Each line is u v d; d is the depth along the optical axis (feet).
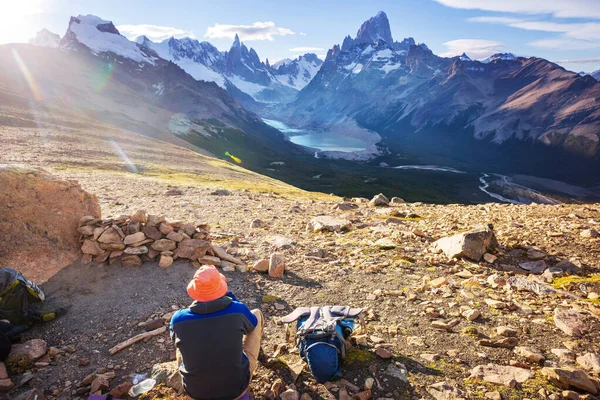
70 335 20.79
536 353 17.15
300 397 15.28
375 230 41.91
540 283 25.16
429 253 33.40
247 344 14.25
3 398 15.89
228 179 205.98
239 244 37.47
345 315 17.56
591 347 17.81
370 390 15.35
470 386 15.38
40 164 150.61
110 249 28.86
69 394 16.11
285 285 26.68
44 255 27.32
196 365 12.40
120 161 201.67
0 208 27.68
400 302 23.62
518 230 40.09
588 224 41.06
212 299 12.83
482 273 28.45
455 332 19.79
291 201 80.43
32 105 359.87
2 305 20.97
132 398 15.53
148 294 24.95
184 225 31.86
